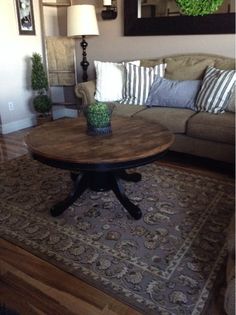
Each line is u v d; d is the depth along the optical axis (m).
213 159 2.55
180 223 1.86
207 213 1.96
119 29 3.60
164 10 3.19
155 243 1.68
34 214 1.99
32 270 1.51
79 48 4.02
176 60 3.11
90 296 1.35
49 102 3.88
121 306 1.30
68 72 3.98
